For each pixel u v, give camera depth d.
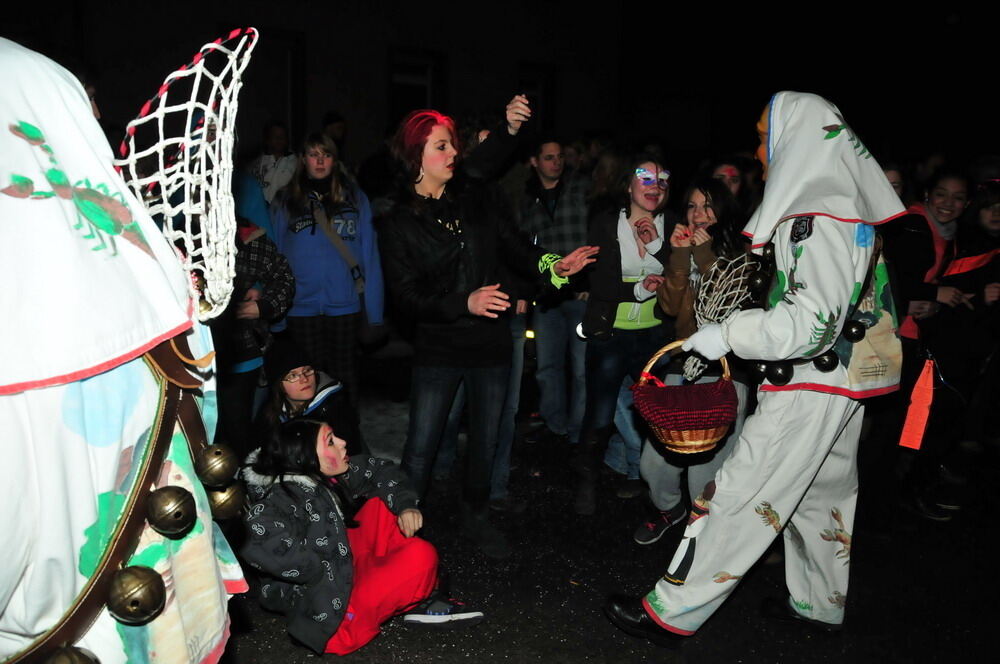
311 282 4.61
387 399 6.01
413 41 10.97
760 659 3.14
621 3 12.65
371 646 3.14
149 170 2.18
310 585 2.96
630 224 4.13
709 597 2.98
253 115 9.95
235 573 1.78
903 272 4.38
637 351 4.16
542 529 4.16
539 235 4.93
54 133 1.36
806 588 3.25
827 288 2.63
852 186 2.70
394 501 3.21
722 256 3.28
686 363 3.26
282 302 4.03
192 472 1.58
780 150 2.84
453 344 3.54
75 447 1.32
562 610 3.43
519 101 3.50
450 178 3.48
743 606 3.50
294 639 3.04
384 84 10.80
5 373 1.22
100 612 1.40
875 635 3.33
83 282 1.30
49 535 1.29
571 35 12.34
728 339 2.77
